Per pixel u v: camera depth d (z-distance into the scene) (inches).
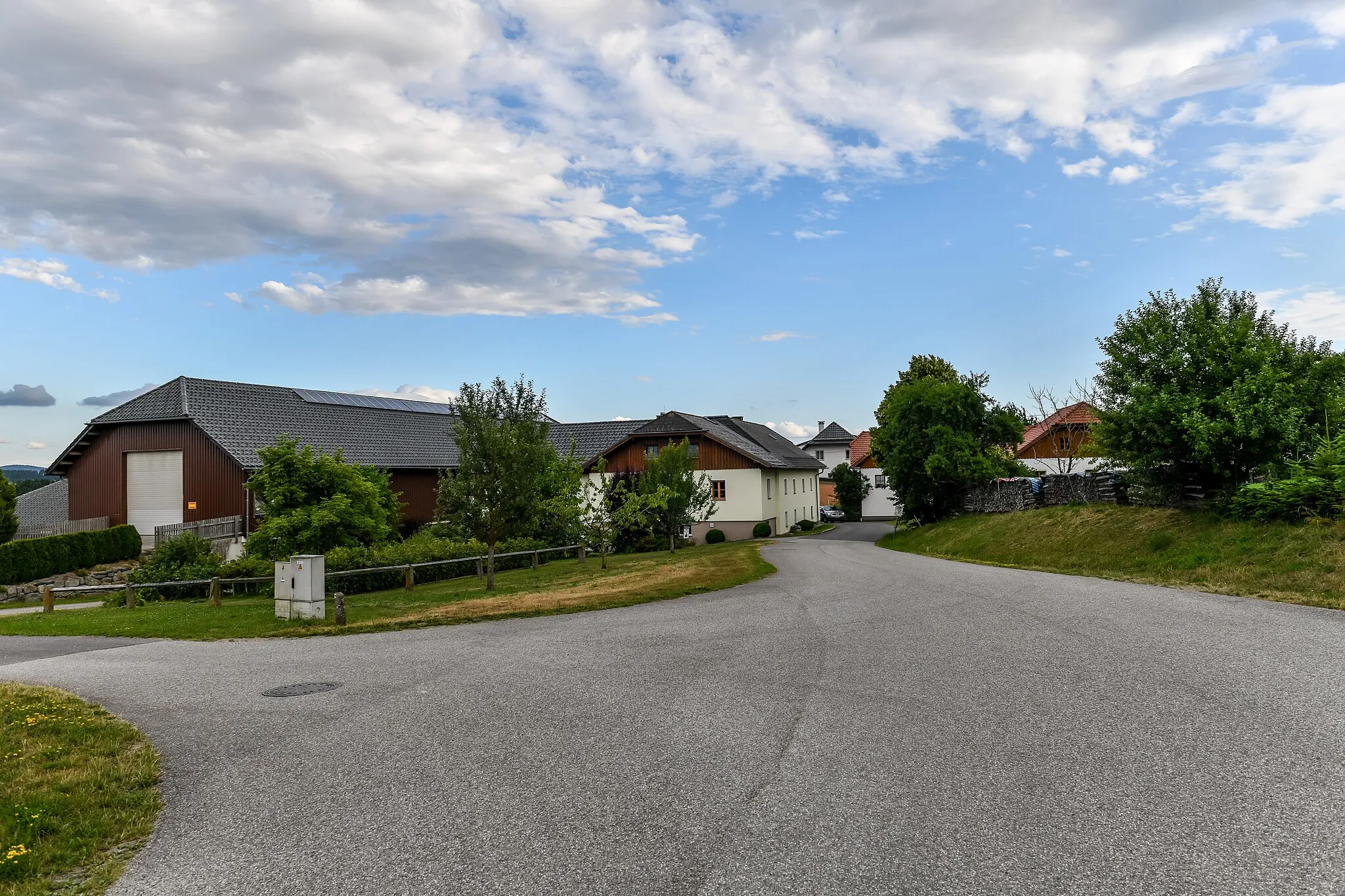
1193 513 729.6
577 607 610.9
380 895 167.6
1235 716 252.5
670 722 280.8
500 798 217.9
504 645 461.1
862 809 196.5
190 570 880.3
